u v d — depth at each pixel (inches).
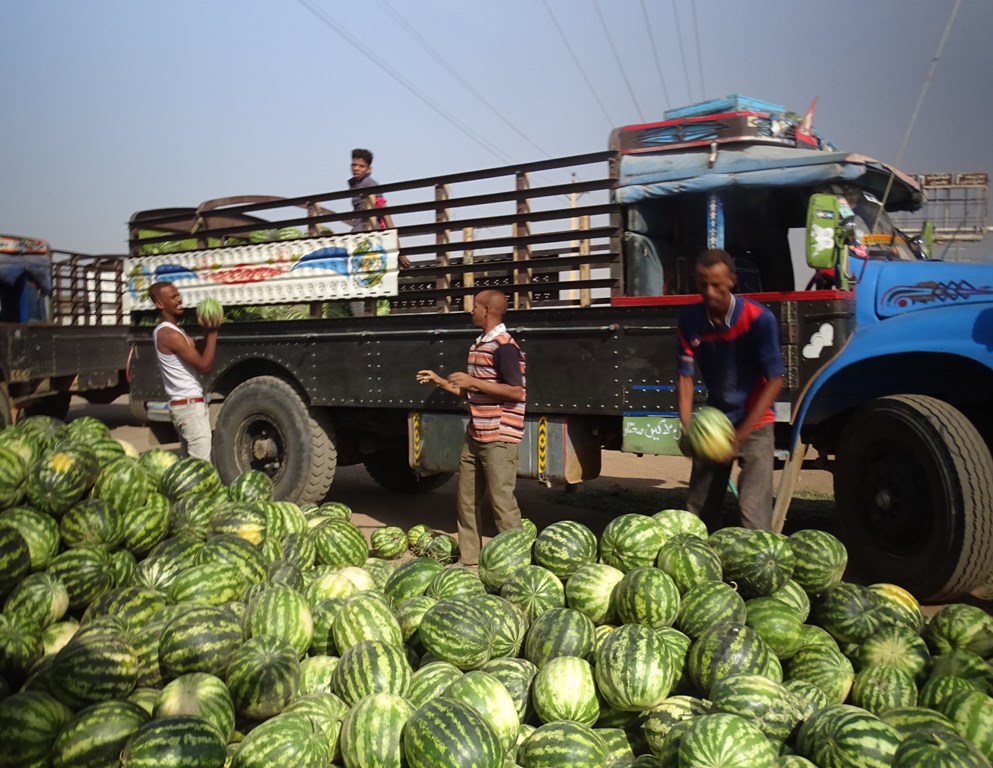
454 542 269.1
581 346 257.1
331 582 185.2
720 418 181.2
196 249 343.3
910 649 149.6
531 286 268.2
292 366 322.7
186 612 150.6
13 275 549.0
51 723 128.5
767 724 126.5
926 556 208.7
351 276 303.3
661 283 255.6
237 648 147.1
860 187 242.5
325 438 322.3
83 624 160.9
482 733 118.7
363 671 139.3
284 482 321.4
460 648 148.9
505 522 248.5
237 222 374.3
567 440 263.9
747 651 139.9
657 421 244.1
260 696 136.3
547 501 364.2
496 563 190.5
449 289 283.6
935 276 231.9
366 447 347.9
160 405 356.5
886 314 231.8
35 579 166.1
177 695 133.5
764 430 197.5
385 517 343.9
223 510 201.6
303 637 157.8
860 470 228.4
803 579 170.2
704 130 250.1
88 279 638.5
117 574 183.3
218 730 125.7
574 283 260.5
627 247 252.8
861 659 152.8
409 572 189.9
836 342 222.8
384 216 309.3
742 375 197.2
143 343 361.4
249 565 181.6
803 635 154.3
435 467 291.4
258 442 333.1
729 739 112.7
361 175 342.0
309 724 126.5
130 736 122.5
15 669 146.6
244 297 330.3
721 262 186.1
